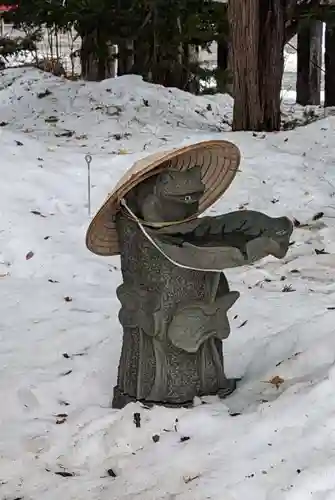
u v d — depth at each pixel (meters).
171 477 4.02
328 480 3.69
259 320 6.21
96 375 5.32
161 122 14.73
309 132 13.47
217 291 4.73
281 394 4.59
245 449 4.13
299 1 17.81
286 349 5.45
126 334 4.84
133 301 4.71
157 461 4.18
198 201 4.75
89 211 9.02
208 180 4.87
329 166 11.83
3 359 5.64
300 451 4.00
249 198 10.25
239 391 4.85
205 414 4.46
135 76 16.50
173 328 4.60
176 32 17.92
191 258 4.37
